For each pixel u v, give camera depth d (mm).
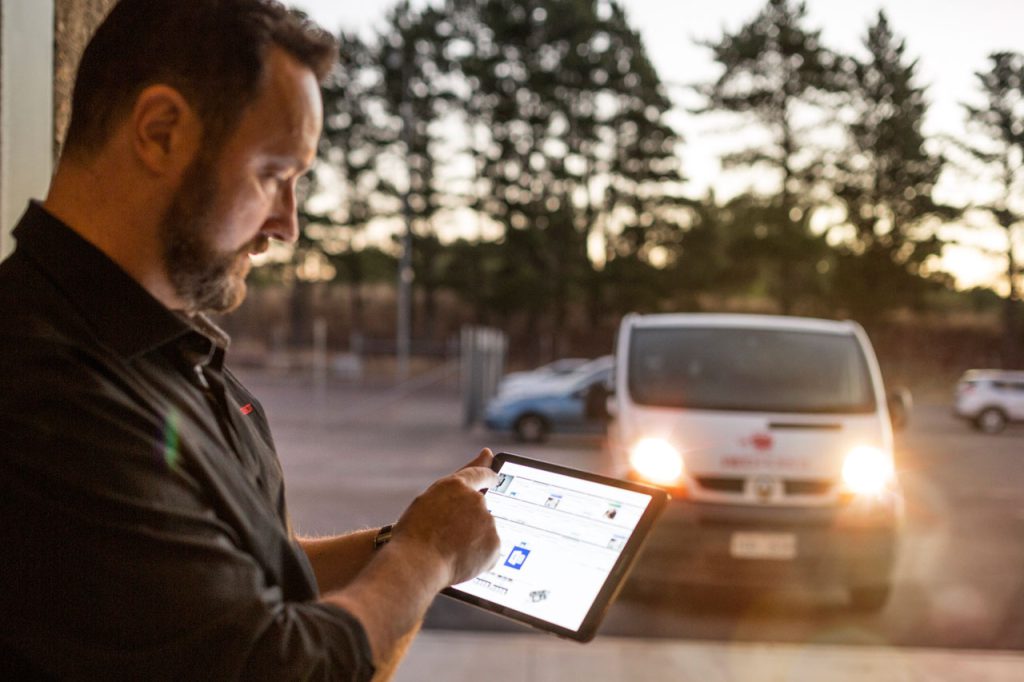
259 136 1072
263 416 1407
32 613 917
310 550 1519
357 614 1078
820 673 4938
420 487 12398
